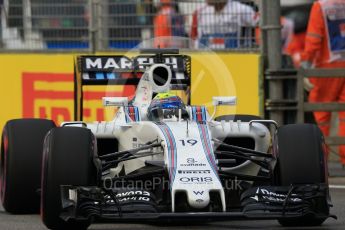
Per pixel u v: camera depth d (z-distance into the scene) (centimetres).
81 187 2208
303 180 2366
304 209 2206
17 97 4212
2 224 2630
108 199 2247
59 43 4403
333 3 4366
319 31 4372
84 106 4119
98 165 2366
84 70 2919
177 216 2142
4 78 4219
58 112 4203
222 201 2208
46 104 4209
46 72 4216
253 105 4106
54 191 2281
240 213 2170
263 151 2622
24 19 4403
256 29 4253
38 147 2797
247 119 2928
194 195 2181
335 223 2566
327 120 4309
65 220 2223
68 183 2280
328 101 4328
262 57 4103
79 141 2311
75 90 3030
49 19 4403
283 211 2183
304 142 2389
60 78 4216
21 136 2798
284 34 5822
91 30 4300
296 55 5831
